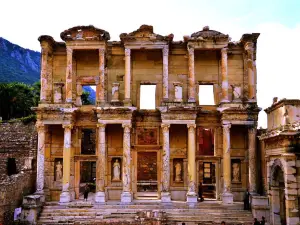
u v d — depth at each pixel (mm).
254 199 33812
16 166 47531
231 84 39938
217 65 40344
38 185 37031
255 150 36906
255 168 36625
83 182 55062
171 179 38906
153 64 40375
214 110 38406
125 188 36719
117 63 40531
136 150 38906
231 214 34031
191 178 36688
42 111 37500
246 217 33531
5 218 31812
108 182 39000
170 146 39312
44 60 39094
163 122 37344
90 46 38562
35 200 33594
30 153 45375
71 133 38875
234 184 38750
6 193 32062
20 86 78750
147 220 31938
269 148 31000
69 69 38281
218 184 38469
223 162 37219
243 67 40188
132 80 40125
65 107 37562
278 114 29266
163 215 32719
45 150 39281
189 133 37219
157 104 39844
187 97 39719
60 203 35906
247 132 38656
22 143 48281
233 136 39375
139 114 38938
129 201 36281
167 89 38188
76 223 31953
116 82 40000
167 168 36844
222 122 37375
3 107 75562
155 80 40156
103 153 37281
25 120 50719
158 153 39031
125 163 36906
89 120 39188
